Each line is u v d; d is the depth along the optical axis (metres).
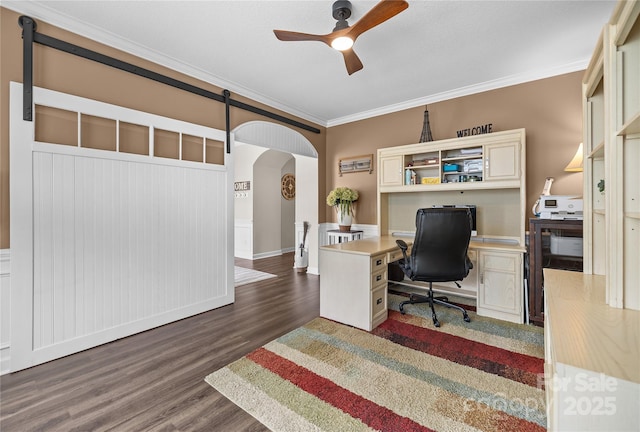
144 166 2.60
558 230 2.54
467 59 2.82
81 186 2.23
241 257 6.46
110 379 1.87
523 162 2.86
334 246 2.98
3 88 1.93
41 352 2.05
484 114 3.41
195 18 2.20
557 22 2.24
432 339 2.41
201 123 3.08
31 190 2.01
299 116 4.41
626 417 0.68
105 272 2.36
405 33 2.39
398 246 2.97
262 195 6.48
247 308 3.19
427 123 3.74
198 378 1.88
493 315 2.86
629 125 1.01
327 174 4.95
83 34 2.28
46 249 2.07
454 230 2.55
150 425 1.47
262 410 1.58
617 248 1.11
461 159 3.39
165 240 2.75
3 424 1.47
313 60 2.85
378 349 2.25
